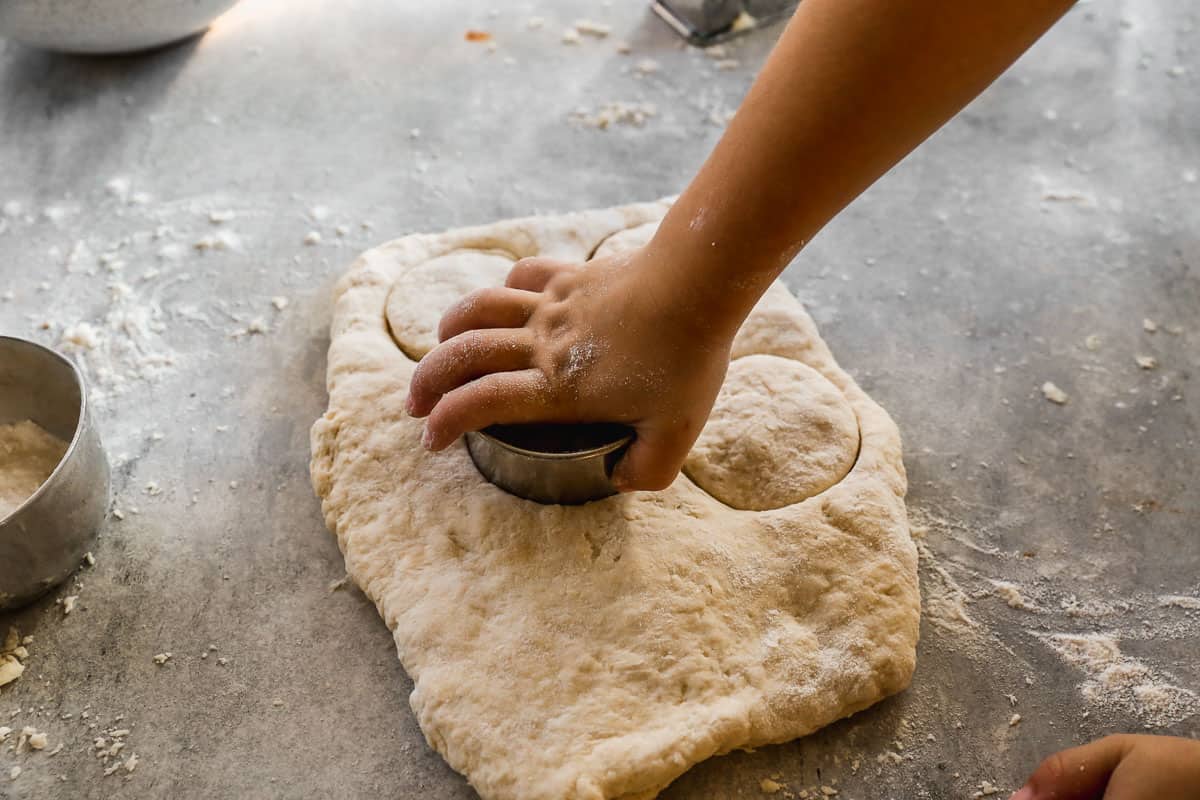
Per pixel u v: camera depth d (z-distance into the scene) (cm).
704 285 107
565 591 125
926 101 90
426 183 195
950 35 85
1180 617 135
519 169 198
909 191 195
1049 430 157
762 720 118
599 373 116
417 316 152
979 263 182
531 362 121
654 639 121
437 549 130
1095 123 207
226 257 179
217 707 125
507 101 212
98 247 181
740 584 127
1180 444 155
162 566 139
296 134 204
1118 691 128
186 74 216
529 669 119
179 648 130
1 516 136
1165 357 167
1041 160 200
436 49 224
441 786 119
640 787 113
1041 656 131
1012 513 147
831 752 122
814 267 181
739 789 119
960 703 127
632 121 208
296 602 135
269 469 150
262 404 158
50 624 133
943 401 161
